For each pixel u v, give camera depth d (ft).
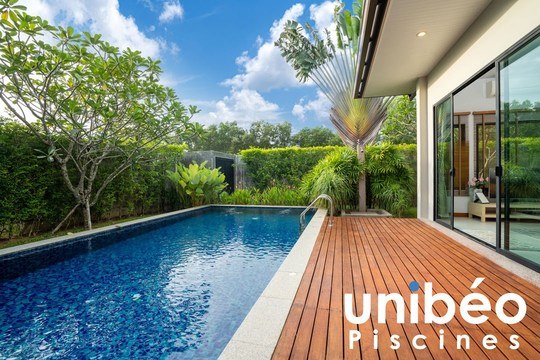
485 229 18.66
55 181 20.04
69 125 21.18
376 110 28.27
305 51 31.12
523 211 11.22
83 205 20.93
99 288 12.07
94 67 19.08
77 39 17.71
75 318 9.70
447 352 5.92
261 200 34.53
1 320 9.59
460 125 25.18
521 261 11.31
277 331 6.57
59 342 8.38
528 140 10.83
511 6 11.59
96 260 15.83
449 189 18.79
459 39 15.99
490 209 21.44
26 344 8.30
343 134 30.60
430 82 21.13
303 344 6.17
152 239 20.68
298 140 121.49
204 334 8.70
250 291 11.68
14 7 14.71
